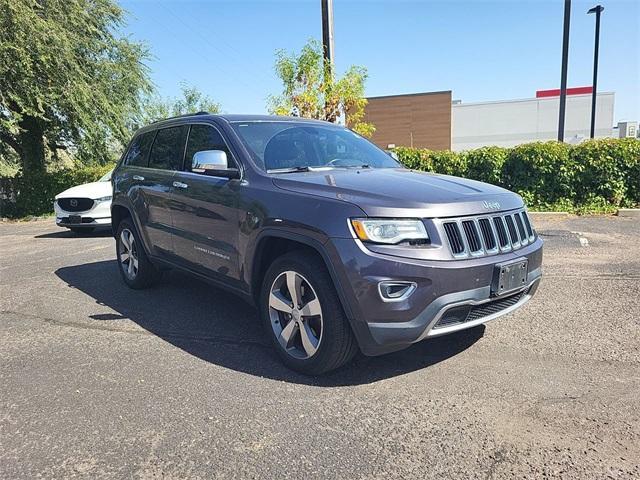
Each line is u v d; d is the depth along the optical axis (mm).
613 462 2615
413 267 3115
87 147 17844
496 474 2555
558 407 3162
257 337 4508
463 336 4363
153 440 2939
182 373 3797
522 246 3709
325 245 3301
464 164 12453
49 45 16078
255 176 4008
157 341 4469
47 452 2852
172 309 5363
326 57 12969
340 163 4578
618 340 4195
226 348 4266
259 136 4465
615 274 6254
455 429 2957
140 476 2621
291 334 3719
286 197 3646
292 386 3541
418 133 37906
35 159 18797
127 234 6164
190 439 2939
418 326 3166
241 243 4016
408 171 4434
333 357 3451
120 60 19078
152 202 5355
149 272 5934
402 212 3199
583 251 7625
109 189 11172
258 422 3094
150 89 20062
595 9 21094
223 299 5707
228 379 3678
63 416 3232
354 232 3215
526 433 2895
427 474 2574
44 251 9492
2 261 8562
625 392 3328
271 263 3916
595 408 3139
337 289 3275
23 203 17094
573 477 2514
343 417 3125
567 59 16922
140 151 6012
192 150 4898
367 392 3426
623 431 2883
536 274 3801
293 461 2711
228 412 3221
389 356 3986
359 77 12805
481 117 47656
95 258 8492
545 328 4508
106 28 18609
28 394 3541
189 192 4668
